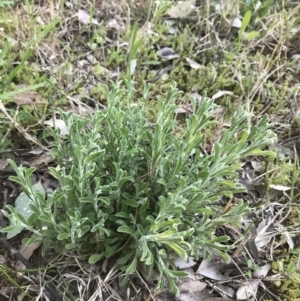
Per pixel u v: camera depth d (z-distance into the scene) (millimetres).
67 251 369
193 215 368
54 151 377
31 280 363
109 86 512
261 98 523
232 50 563
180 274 332
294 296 385
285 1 615
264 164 463
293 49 581
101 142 358
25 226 337
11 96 457
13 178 326
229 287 388
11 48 510
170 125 359
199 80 521
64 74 502
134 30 488
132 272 343
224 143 346
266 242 415
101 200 336
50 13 555
